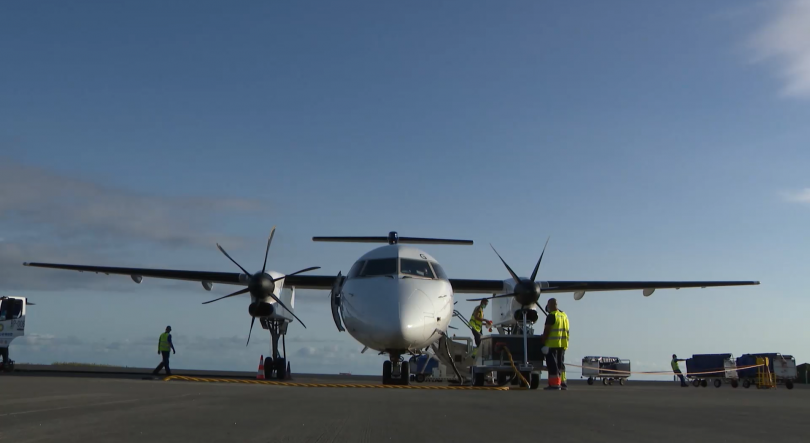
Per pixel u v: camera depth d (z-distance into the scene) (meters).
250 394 9.92
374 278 17.59
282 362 22.56
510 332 23.12
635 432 5.51
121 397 8.73
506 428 5.72
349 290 17.84
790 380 25.94
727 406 8.89
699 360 27.55
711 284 24.47
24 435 4.86
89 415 6.28
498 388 15.94
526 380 16.11
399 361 18.23
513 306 21.36
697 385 28.47
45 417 6.06
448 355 20.09
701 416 7.09
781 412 7.82
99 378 16.27
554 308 16.33
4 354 24.69
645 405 8.84
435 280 17.92
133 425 5.52
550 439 5.02
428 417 6.61
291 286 24.36
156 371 23.02
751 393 14.89
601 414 7.20
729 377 26.45
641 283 24.56
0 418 5.96
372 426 5.72
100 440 4.64
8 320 24.77
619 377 28.36
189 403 7.85
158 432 5.10
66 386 11.49
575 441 4.93
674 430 5.68
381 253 18.44
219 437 4.89
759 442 4.96
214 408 7.20
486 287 25.66
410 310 16.50
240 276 21.78
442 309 17.28
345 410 7.24
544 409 7.84
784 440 5.09
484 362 18.12
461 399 9.76
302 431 5.31
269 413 6.72
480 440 4.94
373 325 16.44
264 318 21.89
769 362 25.94
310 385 14.98
